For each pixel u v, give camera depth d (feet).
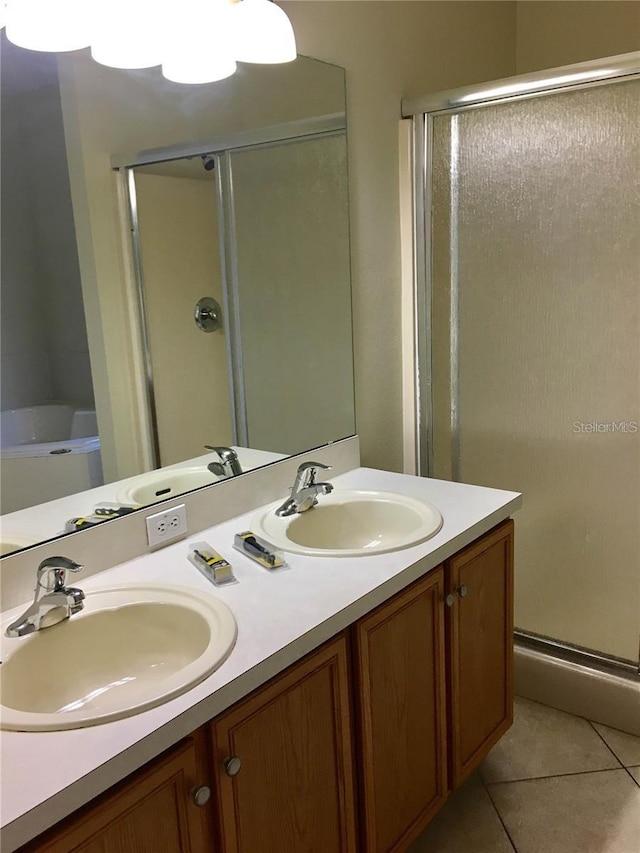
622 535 7.20
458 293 7.73
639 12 8.48
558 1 9.07
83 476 5.46
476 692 6.13
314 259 6.97
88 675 4.34
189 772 3.55
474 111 7.26
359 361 7.54
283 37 5.42
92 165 5.64
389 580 4.76
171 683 3.57
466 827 6.17
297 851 4.33
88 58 5.51
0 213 5.47
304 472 6.24
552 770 6.82
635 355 6.79
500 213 7.30
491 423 7.79
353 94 7.07
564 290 7.07
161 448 5.95
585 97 6.61
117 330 5.80
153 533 5.37
